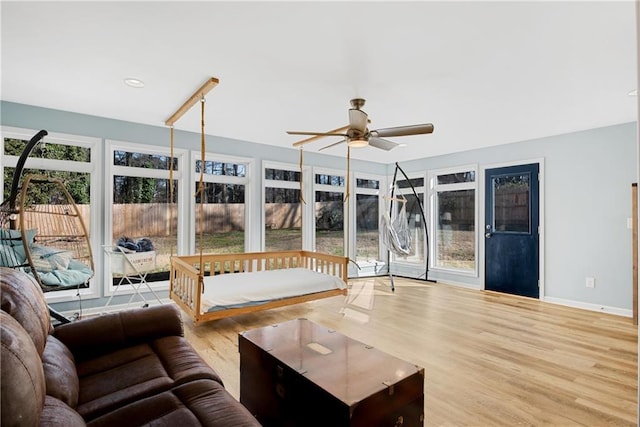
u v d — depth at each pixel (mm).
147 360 1778
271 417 1755
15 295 1465
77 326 1859
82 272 3393
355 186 6629
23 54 2461
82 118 3881
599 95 3186
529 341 3223
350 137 3115
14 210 2918
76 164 3879
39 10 1920
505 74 2754
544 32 2129
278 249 5617
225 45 2330
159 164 4516
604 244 4242
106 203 4035
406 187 6793
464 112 3699
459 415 2039
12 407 857
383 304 4582
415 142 5137
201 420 1268
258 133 4746
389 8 1906
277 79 2887
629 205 4062
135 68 2695
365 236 6906
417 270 6547
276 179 5629
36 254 3154
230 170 5152
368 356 1743
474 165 5621
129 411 1319
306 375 1527
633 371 2600
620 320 3881
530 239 4930
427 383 2420
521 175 5039
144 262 3992
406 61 2547
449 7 1888
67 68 2693
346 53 2432
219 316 3373
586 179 4398
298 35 2201
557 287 4645
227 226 5141
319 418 1428
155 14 1971
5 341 938
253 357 1901
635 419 2000
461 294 5180
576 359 2818
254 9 1924
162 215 4547
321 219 6230
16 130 3518
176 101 3453
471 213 5727
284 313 4145
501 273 5270
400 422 1484
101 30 2145
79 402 1383
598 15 1942
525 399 2215
